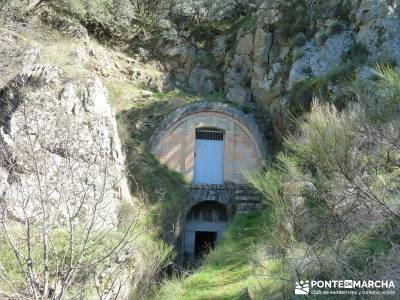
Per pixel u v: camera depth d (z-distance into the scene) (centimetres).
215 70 2102
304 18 1812
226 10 2241
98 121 1330
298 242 657
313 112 636
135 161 1537
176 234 1480
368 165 567
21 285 638
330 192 597
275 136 1756
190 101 1889
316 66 1653
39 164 834
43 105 1249
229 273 1048
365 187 564
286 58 1792
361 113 554
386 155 559
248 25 2073
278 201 687
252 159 1742
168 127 1723
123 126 1706
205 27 2262
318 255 612
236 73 1994
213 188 1661
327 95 1430
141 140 1730
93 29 2075
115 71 1980
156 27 2227
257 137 1742
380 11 1534
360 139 555
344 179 573
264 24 1919
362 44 1552
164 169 1667
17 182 778
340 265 579
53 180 820
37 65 1443
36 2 1864
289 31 1831
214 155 1780
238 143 1756
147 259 1077
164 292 1038
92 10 1994
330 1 1755
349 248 598
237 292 896
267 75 1847
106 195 1119
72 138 991
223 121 1767
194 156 1728
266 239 920
